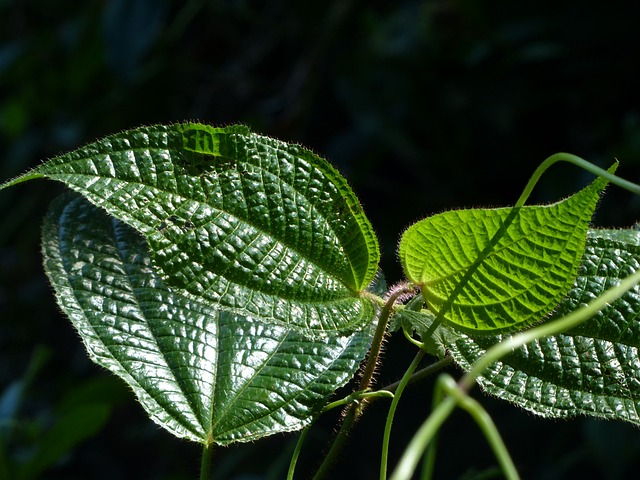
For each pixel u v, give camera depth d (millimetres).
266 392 559
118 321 562
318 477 552
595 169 496
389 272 1563
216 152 524
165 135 520
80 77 1898
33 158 2031
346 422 554
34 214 2092
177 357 560
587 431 1258
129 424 1917
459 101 1581
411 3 1666
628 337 553
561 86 1521
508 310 525
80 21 1896
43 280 2059
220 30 1940
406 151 1586
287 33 1857
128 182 516
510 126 1530
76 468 1845
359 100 1608
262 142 527
